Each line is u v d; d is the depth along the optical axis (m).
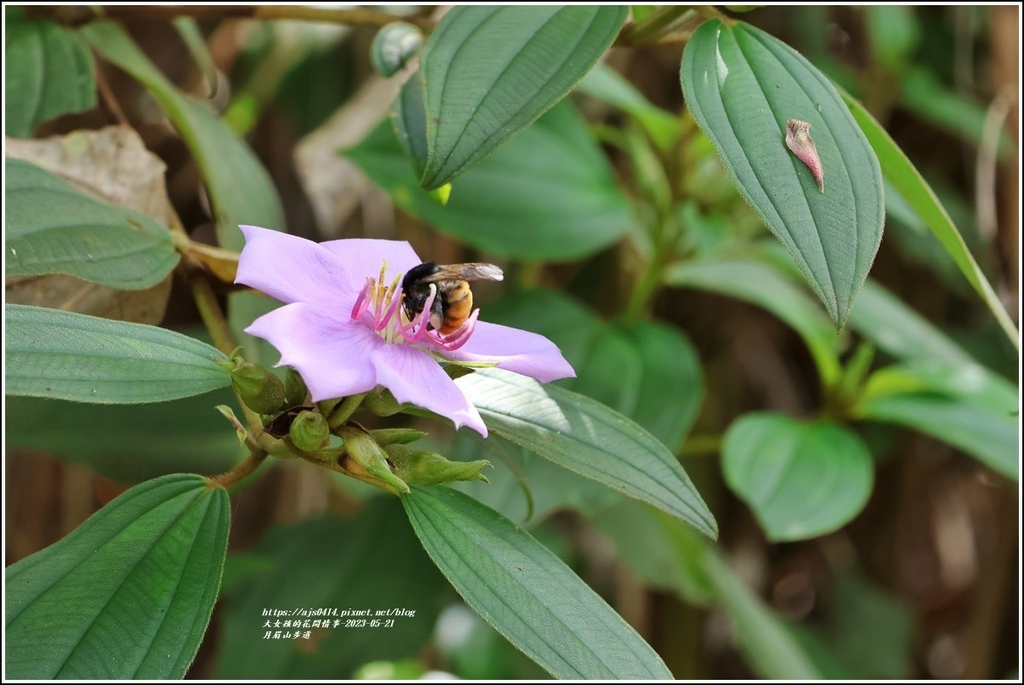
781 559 1.37
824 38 1.24
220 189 0.90
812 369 1.36
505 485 0.88
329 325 0.76
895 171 0.81
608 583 1.23
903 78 1.19
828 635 1.28
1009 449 0.95
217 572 0.77
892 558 1.36
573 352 0.94
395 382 0.75
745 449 0.93
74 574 0.76
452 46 0.77
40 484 1.04
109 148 0.88
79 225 0.82
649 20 0.82
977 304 1.31
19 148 0.86
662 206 0.98
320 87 1.22
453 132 0.76
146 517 0.77
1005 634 1.24
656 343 0.95
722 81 0.77
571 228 0.96
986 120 1.10
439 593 0.95
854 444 0.94
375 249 0.80
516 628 0.76
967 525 1.40
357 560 0.94
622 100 0.95
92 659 0.75
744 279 1.02
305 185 1.03
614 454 0.79
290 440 0.77
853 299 0.75
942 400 0.97
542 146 0.97
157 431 0.91
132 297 0.86
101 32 0.90
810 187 0.75
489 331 0.79
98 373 0.76
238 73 1.20
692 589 0.99
